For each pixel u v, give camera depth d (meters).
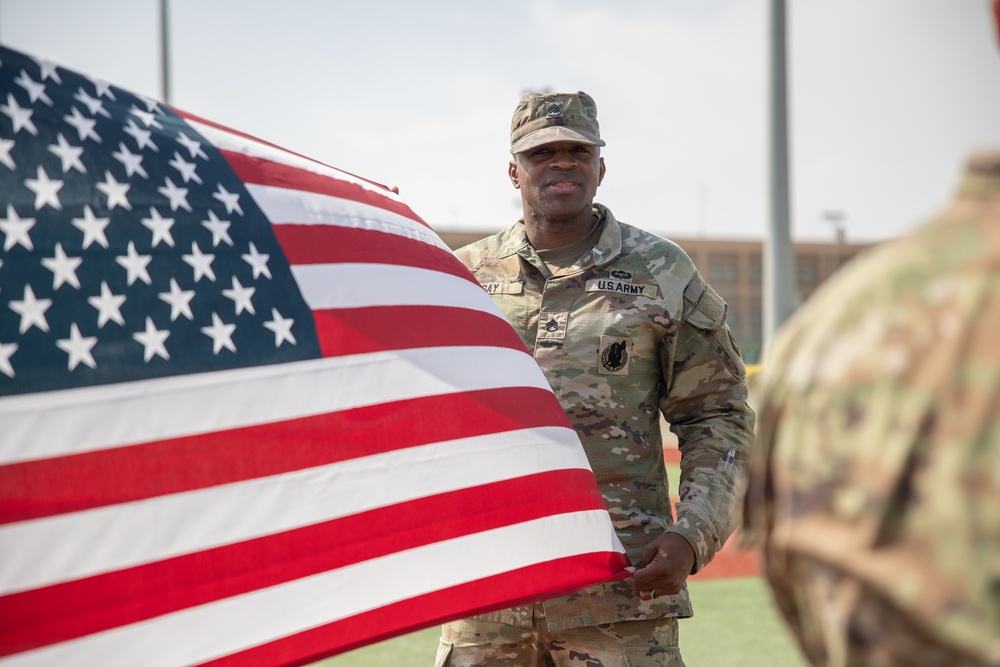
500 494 2.20
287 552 1.84
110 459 1.68
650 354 2.72
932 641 0.85
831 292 1.01
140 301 1.79
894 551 0.87
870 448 0.90
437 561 2.05
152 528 1.70
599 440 2.67
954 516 0.85
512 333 2.52
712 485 2.57
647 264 2.77
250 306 1.93
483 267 2.91
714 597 5.53
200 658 1.71
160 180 1.92
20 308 1.67
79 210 1.78
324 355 2.01
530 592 2.19
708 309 2.73
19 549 1.57
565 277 2.77
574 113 2.77
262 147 2.19
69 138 1.82
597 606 2.54
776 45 13.00
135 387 1.73
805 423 0.95
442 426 2.16
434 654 4.52
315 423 1.95
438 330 2.26
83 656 1.60
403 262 2.29
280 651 1.79
